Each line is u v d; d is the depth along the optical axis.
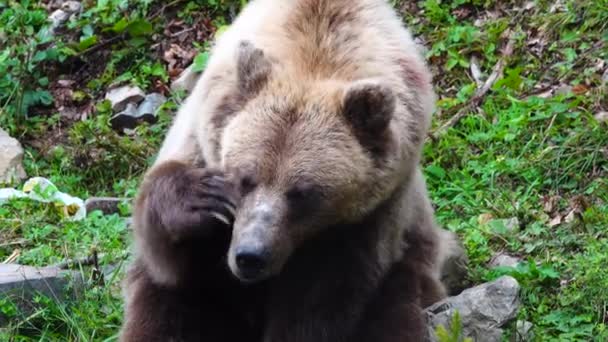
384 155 9.07
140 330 9.93
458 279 11.84
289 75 9.16
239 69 9.13
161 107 15.53
